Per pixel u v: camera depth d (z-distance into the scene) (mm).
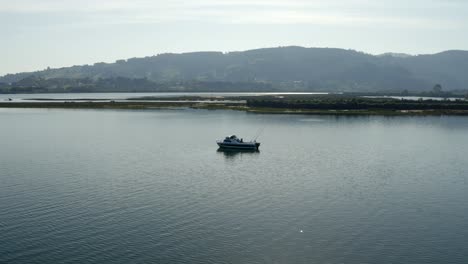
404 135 136000
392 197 68062
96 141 119062
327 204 64375
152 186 72688
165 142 118750
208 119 180000
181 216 58656
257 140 124312
